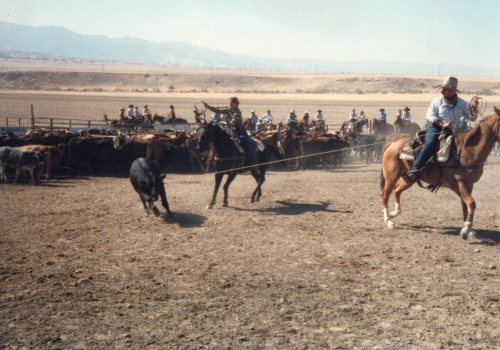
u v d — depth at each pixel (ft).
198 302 23.50
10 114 189.16
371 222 39.09
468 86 589.32
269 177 64.80
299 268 28.40
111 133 83.61
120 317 21.86
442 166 33.83
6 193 50.88
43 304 23.22
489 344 19.61
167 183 58.44
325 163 78.13
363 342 19.72
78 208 43.78
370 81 605.73
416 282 26.27
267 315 22.15
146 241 33.73
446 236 34.91
